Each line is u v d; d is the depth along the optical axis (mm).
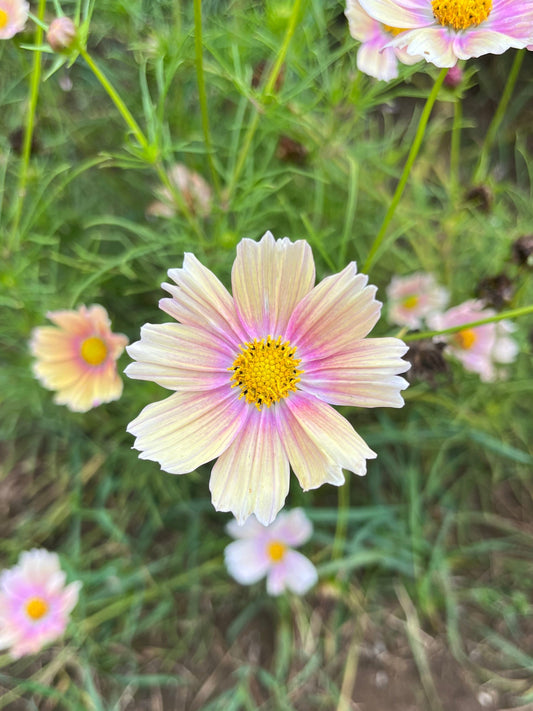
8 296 215
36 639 207
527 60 329
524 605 262
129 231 278
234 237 202
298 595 262
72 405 191
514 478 284
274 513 132
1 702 245
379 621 264
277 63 167
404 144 284
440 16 134
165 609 252
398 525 262
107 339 190
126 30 218
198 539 266
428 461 281
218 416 136
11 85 229
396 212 257
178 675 255
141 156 164
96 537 271
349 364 135
